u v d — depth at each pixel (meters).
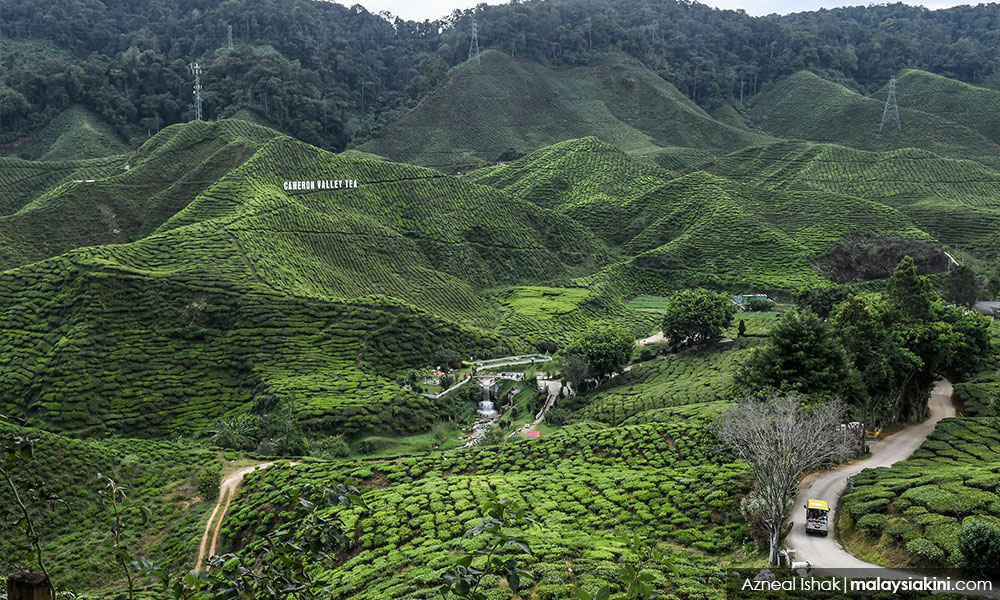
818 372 63.50
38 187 180.62
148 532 62.47
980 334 89.62
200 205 150.25
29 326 105.94
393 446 91.75
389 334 117.50
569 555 42.31
